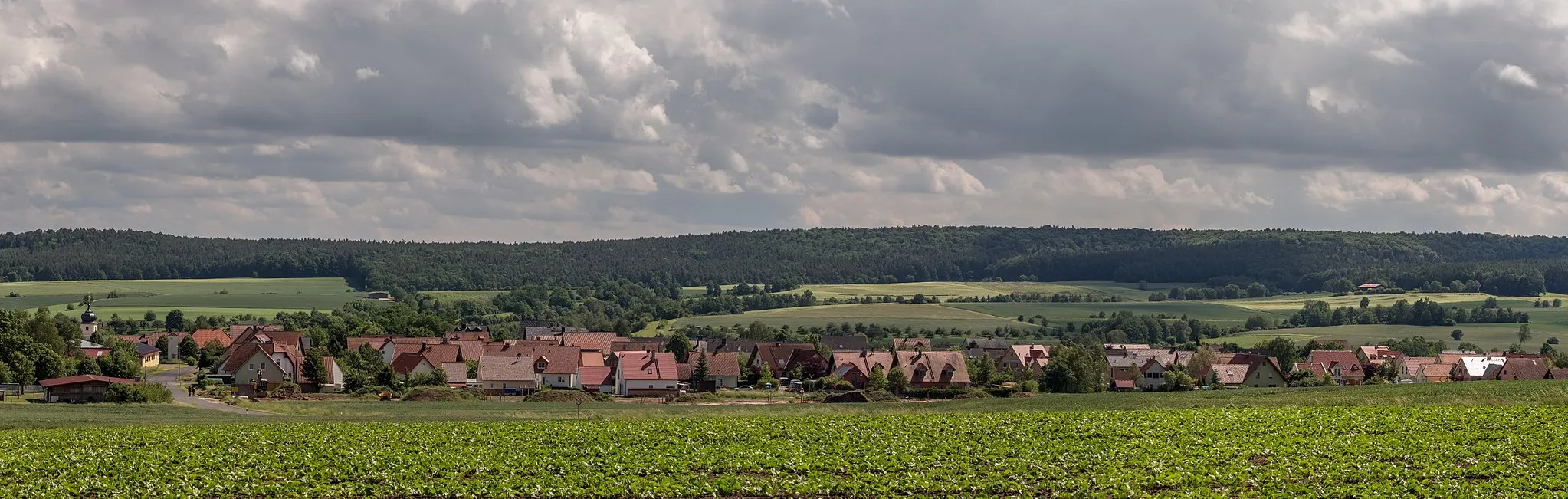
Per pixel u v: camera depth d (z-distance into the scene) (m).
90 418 90.44
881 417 83.00
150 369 182.00
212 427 79.00
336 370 143.62
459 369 145.25
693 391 150.12
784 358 171.25
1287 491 55.66
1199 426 75.88
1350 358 184.38
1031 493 56.47
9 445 69.88
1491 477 59.31
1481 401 93.38
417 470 61.81
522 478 60.16
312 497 56.50
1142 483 58.00
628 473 61.62
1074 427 75.94
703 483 58.28
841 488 57.44
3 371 128.25
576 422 81.69
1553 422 75.38
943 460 64.25
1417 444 68.00
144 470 61.94
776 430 75.25
